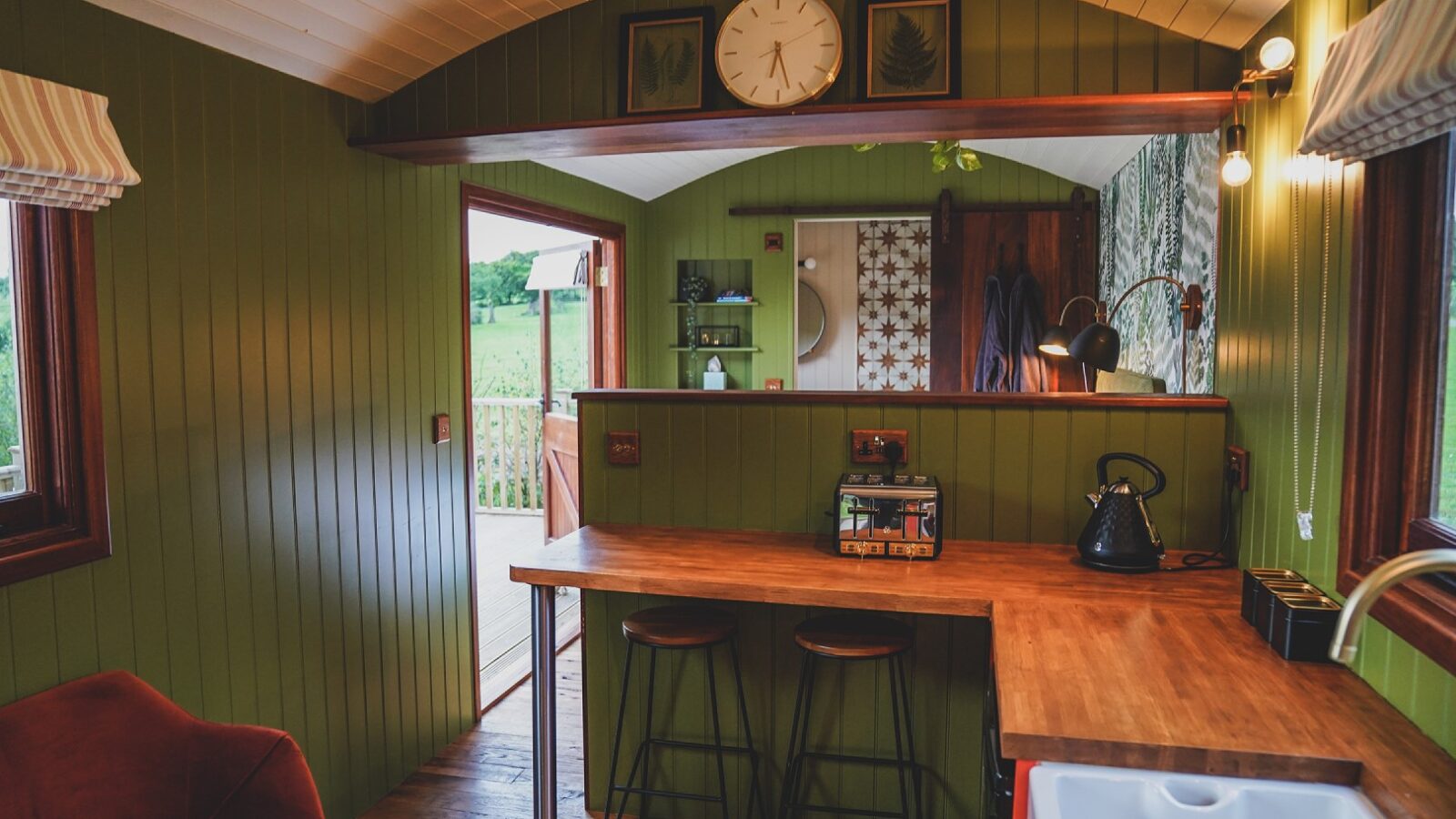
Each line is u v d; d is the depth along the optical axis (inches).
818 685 109.3
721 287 246.1
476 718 148.2
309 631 109.7
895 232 261.1
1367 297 64.9
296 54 99.9
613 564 96.4
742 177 236.7
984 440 106.2
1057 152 193.5
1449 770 53.6
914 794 107.7
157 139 87.7
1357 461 66.2
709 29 104.3
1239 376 95.9
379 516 122.6
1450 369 61.0
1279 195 83.5
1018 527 106.3
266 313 101.7
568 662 169.9
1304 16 77.6
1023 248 219.9
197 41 92.0
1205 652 72.3
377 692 122.6
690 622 103.6
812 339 264.7
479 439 292.8
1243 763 56.2
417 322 131.6
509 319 356.2
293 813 73.5
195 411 92.7
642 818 116.5
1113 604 83.5
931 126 105.0
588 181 203.6
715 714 106.7
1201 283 116.7
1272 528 85.1
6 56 73.3
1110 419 103.0
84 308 80.1
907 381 262.1
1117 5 94.7
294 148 105.5
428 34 103.2
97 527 82.0
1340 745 56.7
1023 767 59.1
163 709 77.4
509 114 109.9
